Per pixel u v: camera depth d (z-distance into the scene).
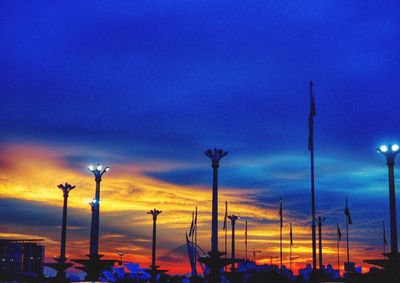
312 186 55.34
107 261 61.53
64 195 66.00
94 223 61.84
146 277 113.31
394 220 47.69
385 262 47.91
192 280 88.50
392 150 48.56
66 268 65.19
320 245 79.69
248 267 126.88
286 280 118.38
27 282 91.81
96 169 63.19
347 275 99.19
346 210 93.00
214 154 55.34
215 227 53.81
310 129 54.47
